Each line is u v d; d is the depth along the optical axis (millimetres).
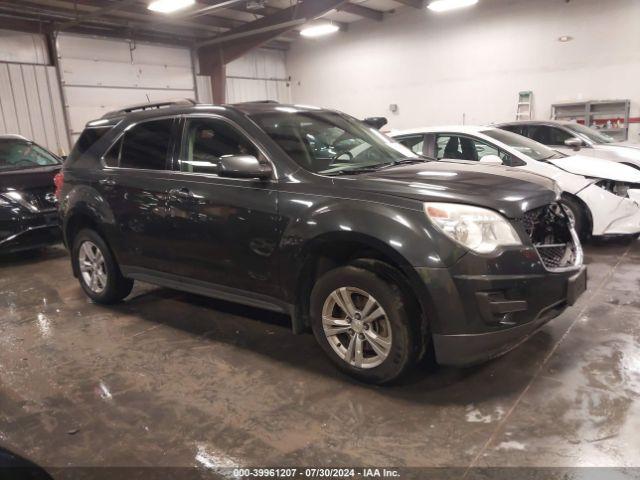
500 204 2537
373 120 6207
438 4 11953
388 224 2531
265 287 3123
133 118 4012
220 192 3221
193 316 4023
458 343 2463
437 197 2549
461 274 2406
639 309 3672
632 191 5324
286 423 2482
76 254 4473
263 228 3016
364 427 2414
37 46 12016
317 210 2785
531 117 13078
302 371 3016
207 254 3365
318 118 3662
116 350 3445
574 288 2699
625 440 2209
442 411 2510
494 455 2158
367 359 2779
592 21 11742
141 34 13930
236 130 3305
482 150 5871
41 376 3117
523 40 12859
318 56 17328
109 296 4289
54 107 12305
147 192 3658
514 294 2465
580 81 12156
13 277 5562
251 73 17141
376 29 15633
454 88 14359
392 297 2568
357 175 2930
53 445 2396
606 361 2916
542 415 2424
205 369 3102
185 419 2562
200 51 15547
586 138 7918
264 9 13688
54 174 6305
